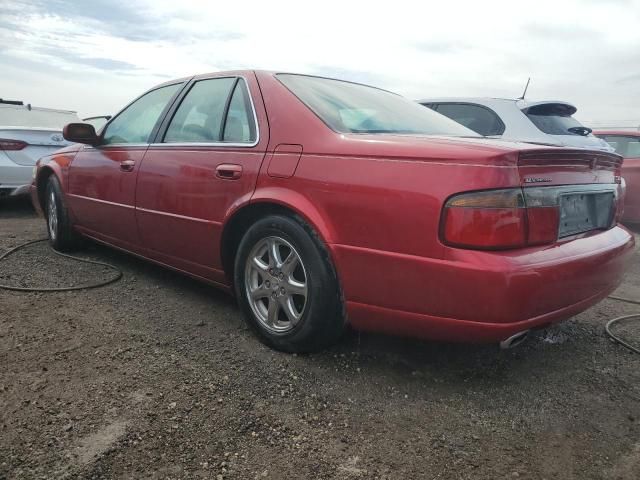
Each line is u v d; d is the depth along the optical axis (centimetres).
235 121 300
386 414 220
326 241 238
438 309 214
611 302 382
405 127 288
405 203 216
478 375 256
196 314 322
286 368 255
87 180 405
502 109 560
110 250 473
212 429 205
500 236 202
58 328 293
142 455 188
